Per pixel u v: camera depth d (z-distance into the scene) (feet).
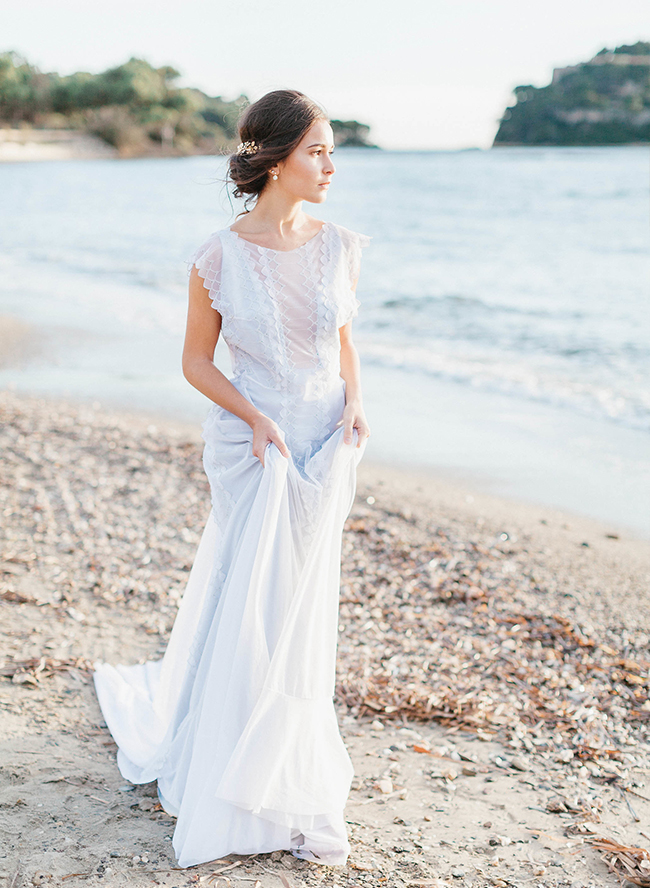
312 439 8.57
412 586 15.79
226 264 8.20
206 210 129.70
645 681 12.75
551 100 404.16
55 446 22.95
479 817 9.51
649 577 16.46
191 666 8.98
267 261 8.26
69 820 8.75
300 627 8.11
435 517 19.40
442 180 185.47
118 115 461.78
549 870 8.57
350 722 11.57
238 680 8.00
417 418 27.76
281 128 7.89
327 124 8.12
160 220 111.55
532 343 39.78
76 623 13.62
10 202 139.23
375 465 23.24
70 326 42.39
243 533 8.31
